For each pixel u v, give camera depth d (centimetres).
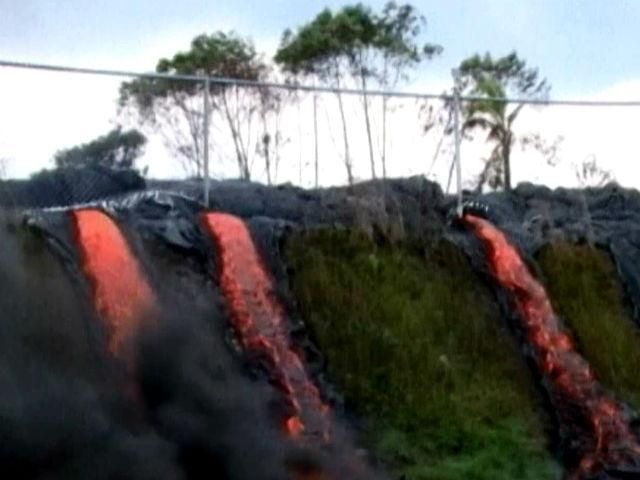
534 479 2688
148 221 2653
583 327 3030
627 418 2848
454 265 3011
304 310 2784
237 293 2645
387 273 2922
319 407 2569
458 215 3106
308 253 2872
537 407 2836
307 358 2669
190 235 2670
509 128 3272
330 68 3350
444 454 2677
